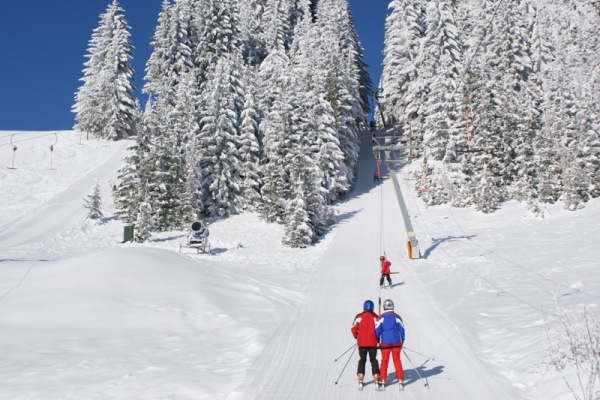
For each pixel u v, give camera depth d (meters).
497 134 49.47
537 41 61.84
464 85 48.75
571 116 45.50
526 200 44.94
